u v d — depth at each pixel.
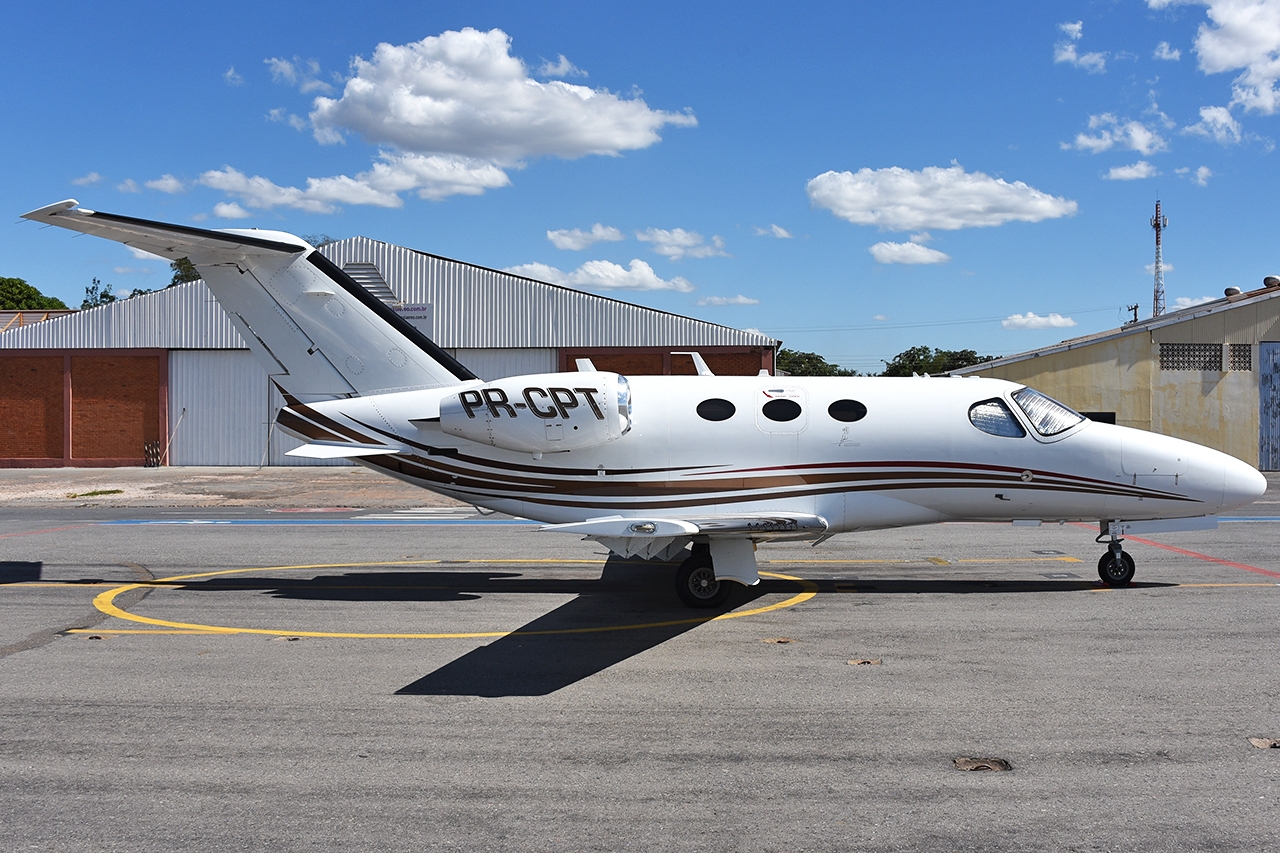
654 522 8.77
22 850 4.34
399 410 10.82
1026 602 9.72
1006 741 5.66
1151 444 10.30
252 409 31.42
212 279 10.95
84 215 8.99
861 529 10.42
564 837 4.43
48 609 9.59
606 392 9.98
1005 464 10.19
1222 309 29.31
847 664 7.38
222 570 11.91
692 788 5.00
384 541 14.47
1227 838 4.41
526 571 11.80
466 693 6.69
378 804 4.82
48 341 31.70
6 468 31.64
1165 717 6.08
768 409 10.29
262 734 5.86
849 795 4.89
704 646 7.98
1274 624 8.66
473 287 30.95
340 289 10.97
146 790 5.01
